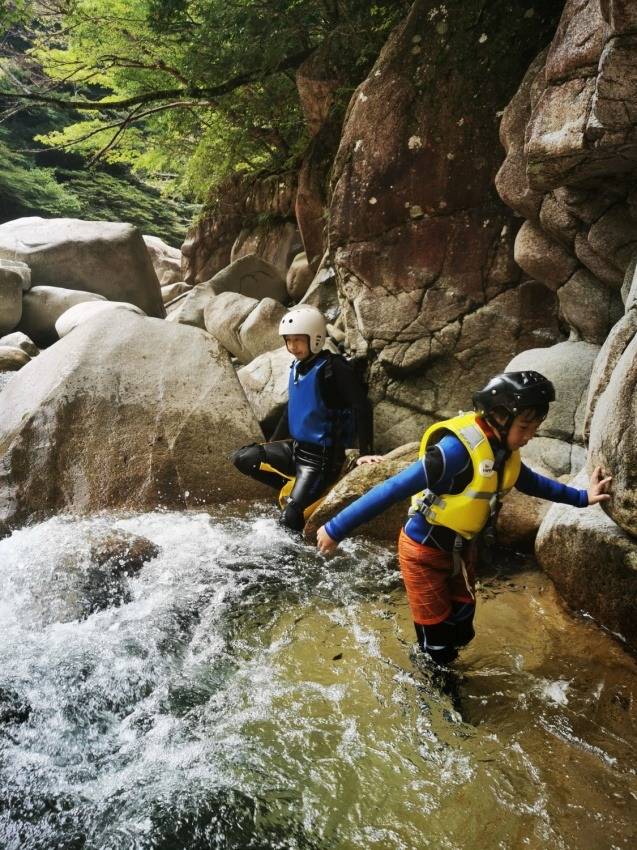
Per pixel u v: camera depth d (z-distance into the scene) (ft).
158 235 74.18
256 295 31.86
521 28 16.20
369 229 17.81
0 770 7.84
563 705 8.66
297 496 13.73
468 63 16.70
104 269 36.83
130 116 35.96
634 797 7.18
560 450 13.35
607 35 9.30
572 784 7.38
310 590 11.92
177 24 29.32
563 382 13.76
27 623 10.84
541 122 11.72
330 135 26.53
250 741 8.21
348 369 13.56
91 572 12.17
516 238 15.02
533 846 6.62
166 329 17.56
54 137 41.22
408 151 17.28
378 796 7.32
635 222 12.59
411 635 10.42
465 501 8.12
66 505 15.26
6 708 8.88
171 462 15.92
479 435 7.93
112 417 16.07
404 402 17.57
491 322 16.78
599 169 11.84
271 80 32.07
